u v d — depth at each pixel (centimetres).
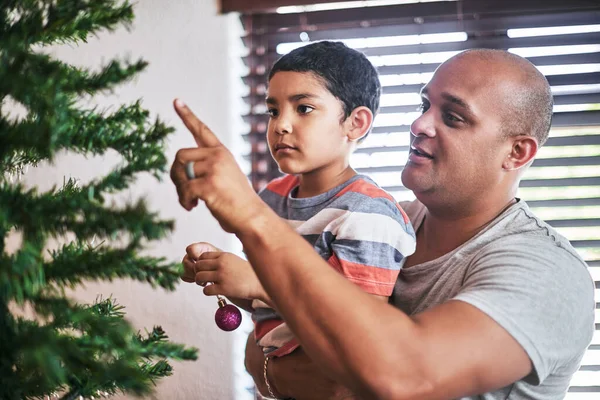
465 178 91
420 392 67
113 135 55
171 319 159
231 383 157
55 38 57
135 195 158
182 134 160
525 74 92
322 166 98
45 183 163
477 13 156
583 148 154
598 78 152
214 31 161
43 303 48
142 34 162
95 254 53
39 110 48
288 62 98
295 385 94
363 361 65
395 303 98
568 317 81
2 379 50
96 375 47
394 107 158
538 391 86
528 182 155
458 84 91
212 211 59
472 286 81
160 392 158
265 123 164
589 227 153
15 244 134
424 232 102
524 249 84
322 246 93
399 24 158
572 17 154
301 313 63
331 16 161
